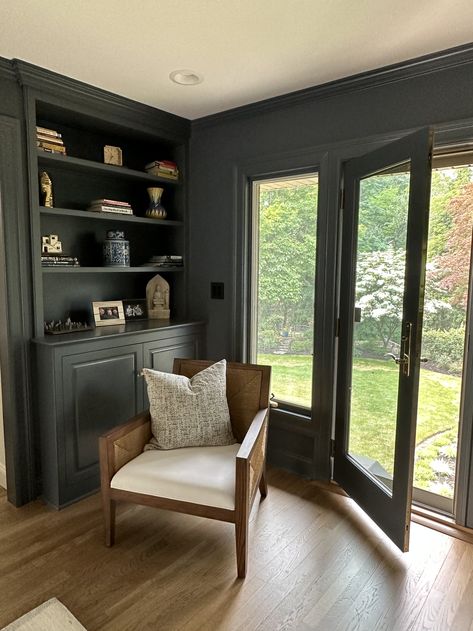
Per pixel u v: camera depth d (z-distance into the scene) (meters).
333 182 2.42
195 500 1.78
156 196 3.00
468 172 2.20
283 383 2.82
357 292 2.35
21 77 2.13
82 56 2.04
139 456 2.04
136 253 3.17
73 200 2.75
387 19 1.72
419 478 2.46
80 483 2.39
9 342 2.23
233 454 2.05
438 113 2.05
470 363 2.06
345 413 2.43
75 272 2.54
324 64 2.12
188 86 2.39
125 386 2.56
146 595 1.70
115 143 2.96
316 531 2.12
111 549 1.98
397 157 1.94
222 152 2.89
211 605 1.65
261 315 2.91
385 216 2.10
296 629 1.55
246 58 2.06
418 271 1.81
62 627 1.54
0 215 2.15
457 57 1.96
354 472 2.31
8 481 2.38
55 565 1.87
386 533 2.01
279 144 2.61
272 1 1.61
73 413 2.32
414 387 1.85
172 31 1.82
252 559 1.91
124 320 2.93
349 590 1.74
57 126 2.63
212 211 2.99
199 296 3.13
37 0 1.59
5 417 2.33
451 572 1.85
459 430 2.16
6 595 1.70
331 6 1.64
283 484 2.59
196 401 2.14
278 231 2.77
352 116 2.32
